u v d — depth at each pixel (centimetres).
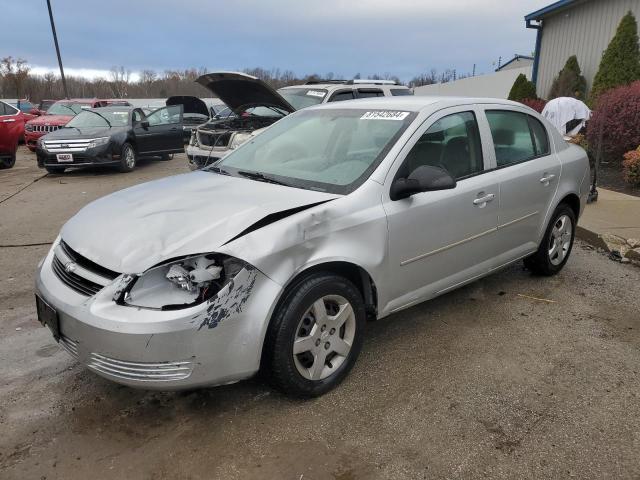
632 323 417
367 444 274
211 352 262
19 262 559
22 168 1323
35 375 336
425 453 268
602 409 306
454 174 379
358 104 416
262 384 327
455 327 405
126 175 1184
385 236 325
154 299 259
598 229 646
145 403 307
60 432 282
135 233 280
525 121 455
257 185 342
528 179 434
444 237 365
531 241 461
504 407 307
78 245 288
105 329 254
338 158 362
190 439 277
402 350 370
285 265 280
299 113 449
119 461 261
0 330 400
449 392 320
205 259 265
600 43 1454
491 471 257
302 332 299
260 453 267
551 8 1566
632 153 918
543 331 401
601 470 258
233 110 963
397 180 337
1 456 264
